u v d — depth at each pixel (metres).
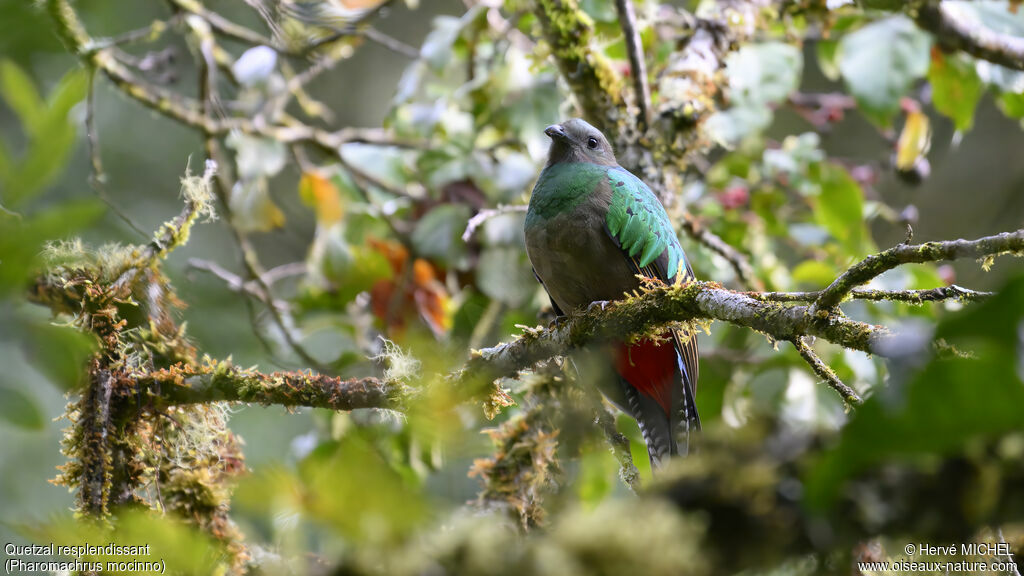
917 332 2.51
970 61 10.30
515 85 10.67
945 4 9.66
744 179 11.27
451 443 3.12
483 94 10.84
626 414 8.90
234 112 12.46
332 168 11.21
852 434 2.33
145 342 7.22
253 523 7.11
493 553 2.56
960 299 5.48
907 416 2.28
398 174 11.36
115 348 6.70
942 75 10.44
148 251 7.12
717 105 9.91
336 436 8.54
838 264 10.62
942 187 17.94
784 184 11.10
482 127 11.30
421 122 11.04
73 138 3.28
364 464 2.47
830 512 2.50
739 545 2.56
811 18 11.06
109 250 7.01
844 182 10.27
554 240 8.64
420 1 18.34
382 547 2.53
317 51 11.37
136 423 6.77
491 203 10.85
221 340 11.02
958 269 12.41
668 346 7.95
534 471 7.73
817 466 2.40
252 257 10.70
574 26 9.38
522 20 10.76
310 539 5.13
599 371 7.90
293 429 12.93
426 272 10.77
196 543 2.98
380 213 10.80
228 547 6.44
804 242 10.79
